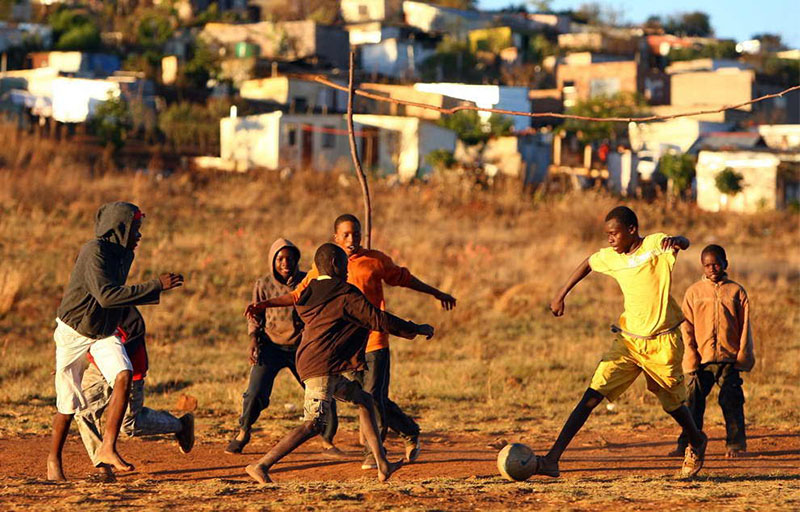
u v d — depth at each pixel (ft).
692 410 69.15
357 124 422.41
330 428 69.41
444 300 62.03
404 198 292.20
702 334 69.15
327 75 520.42
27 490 48.96
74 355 53.72
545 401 95.40
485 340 139.54
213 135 439.22
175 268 181.06
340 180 323.78
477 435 79.82
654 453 71.72
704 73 652.48
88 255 51.96
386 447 75.05
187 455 69.36
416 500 44.16
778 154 467.52
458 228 260.62
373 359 61.05
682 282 198.08
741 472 63.00
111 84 468.34
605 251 56.54
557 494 46.29
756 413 89.10
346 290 51.90
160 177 288.92
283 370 115.03
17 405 88.63
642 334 55.26
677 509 41.81
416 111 457.68
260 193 277.23
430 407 93.20
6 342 124.47
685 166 471.62
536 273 202.49
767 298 183.32
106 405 55.77
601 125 496.23
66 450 70.18
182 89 535.19
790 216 360.28
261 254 200.13
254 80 520.42
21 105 442.50
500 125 457.68
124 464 52.13
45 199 228.43
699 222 328.90
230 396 93.40
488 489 48.19
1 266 165.48
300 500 43.75
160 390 99.04
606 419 87.30
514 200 306.14
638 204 330.54
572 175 458.09
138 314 56.34
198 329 142.20
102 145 366.43
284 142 407.44
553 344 136.98
